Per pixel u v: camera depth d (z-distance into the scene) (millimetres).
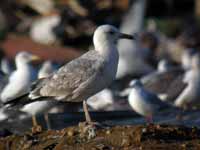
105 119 15844
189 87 19234
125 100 19156
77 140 11188
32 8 37125
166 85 19922
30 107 14781
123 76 24750
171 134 11000
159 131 10984
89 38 35438
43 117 15492
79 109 17312
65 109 17141
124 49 26453
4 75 19484
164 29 36969
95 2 35094
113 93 19672
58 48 32062
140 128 11016
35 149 11336
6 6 37375
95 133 11219
